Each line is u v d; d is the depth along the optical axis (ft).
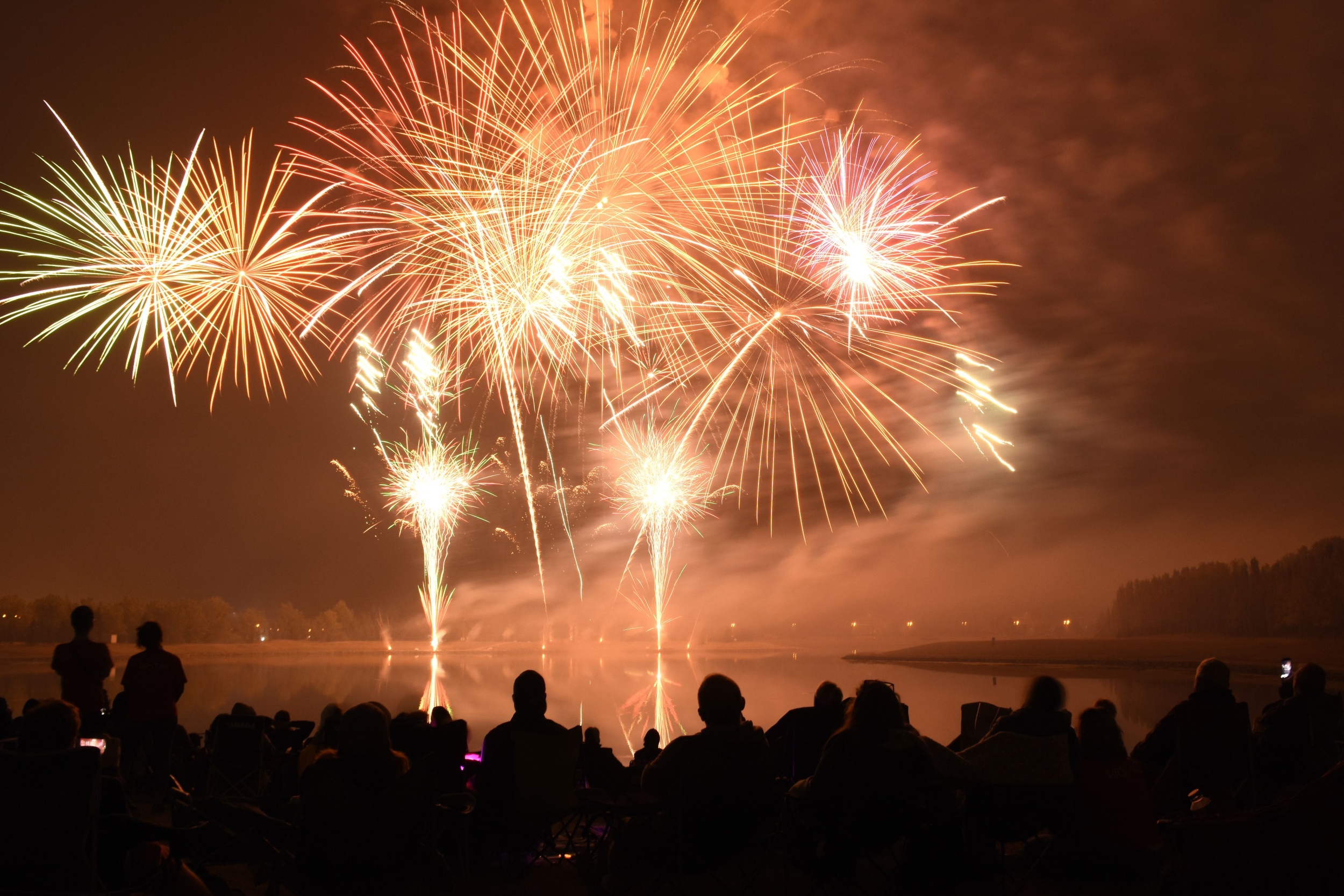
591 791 19.45
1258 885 15.53
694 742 17.62
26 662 401.49
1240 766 20.85
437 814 19.43
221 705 176.35
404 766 15.99
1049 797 17.92
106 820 14.19
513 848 21.06
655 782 17.63
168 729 30.14
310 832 15.30
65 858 13.73
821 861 18.15
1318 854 15.25
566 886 21.06
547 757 20.26
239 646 608.19
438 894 20.03
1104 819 19.86
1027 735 18.12
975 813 18.25
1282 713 21.01
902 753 17.20
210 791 29.53
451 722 23.84
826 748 17.63
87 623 29.63
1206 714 21.11
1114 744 20.22
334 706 23.82
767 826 18.66
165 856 16.69
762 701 187.93
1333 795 15.28
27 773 13.76
